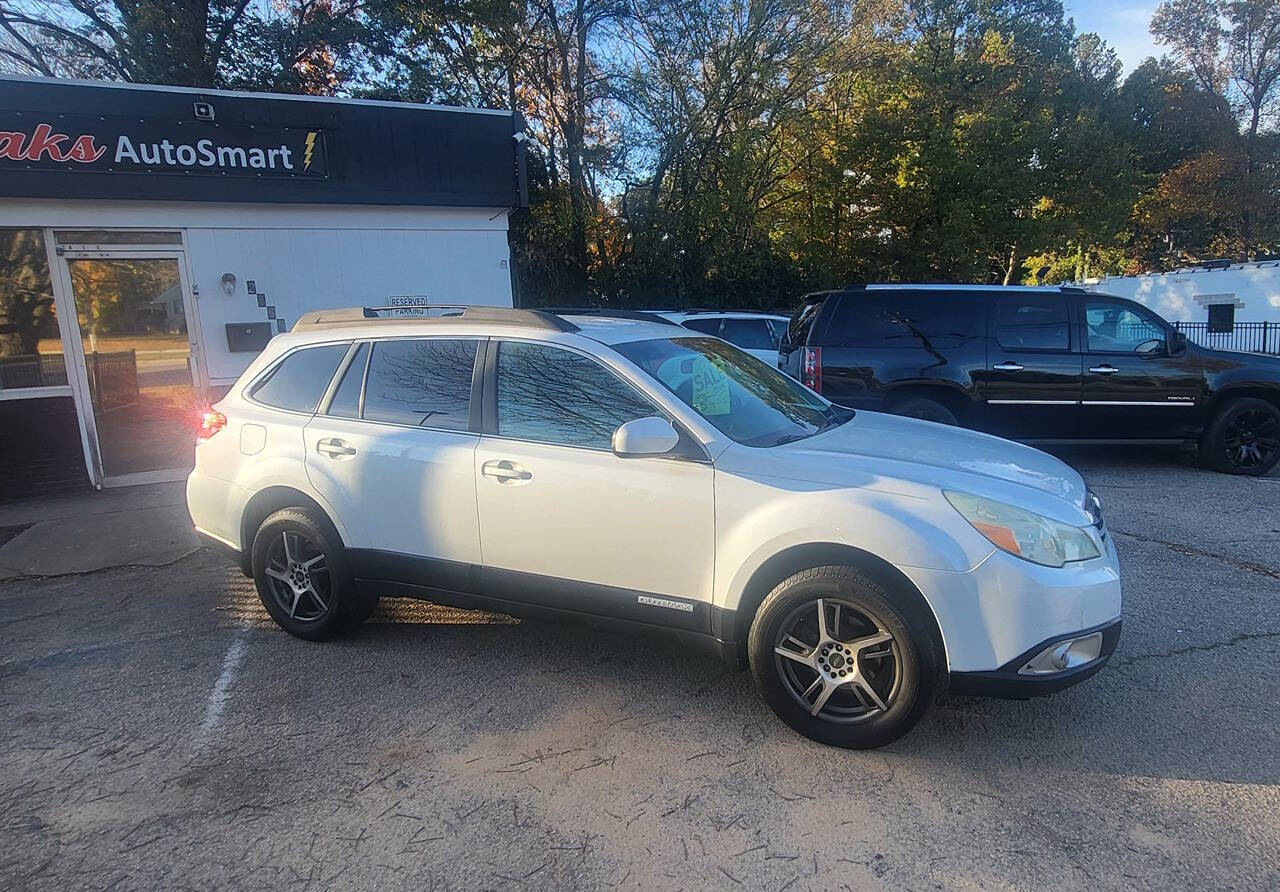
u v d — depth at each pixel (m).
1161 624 4.40
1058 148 26.02
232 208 8.62
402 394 4.17
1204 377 7.87
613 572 3.58
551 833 2.78
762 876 2.55
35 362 8.12
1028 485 3.30
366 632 4.58
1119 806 2.86
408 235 9.47
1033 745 3.27
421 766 3.21
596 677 3.96
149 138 8.00
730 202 18.09
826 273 20.05
